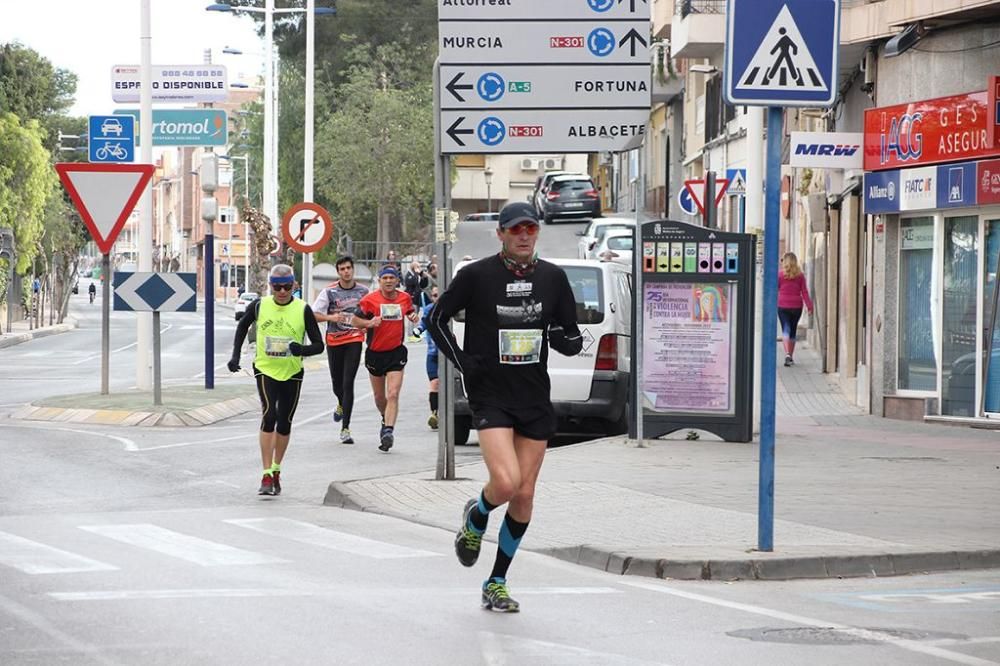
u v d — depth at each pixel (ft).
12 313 335.88
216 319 347.15
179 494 62.95
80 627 34.76
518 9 64.34
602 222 210.59
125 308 96.68
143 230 111.75
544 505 56.75
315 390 126.31
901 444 84.79
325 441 84.89
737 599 41.01
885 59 106.32
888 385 105.81
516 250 37.83
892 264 105.70
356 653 32.32
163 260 599.57
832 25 45.85
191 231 608.60
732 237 81.00
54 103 351.87
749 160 91.45
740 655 33.01
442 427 63.93
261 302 63.62
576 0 64.75
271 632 34.35
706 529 51.37
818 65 45.80
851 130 124.36
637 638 34.68
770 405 46.47
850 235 124.36
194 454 77.00
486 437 37.63
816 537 49.83
